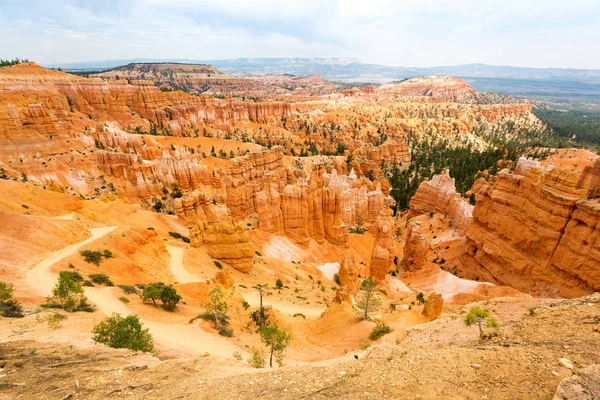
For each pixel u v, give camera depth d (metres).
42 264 39.47
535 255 57.31
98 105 191.62
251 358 26.33
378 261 61.75
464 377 11.91
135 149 146.25
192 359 17.56
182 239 71.94
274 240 82.56
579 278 50.16
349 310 38.28
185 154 146.38
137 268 47.19
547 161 139.12
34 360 16.86
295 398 12.16
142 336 22.31
